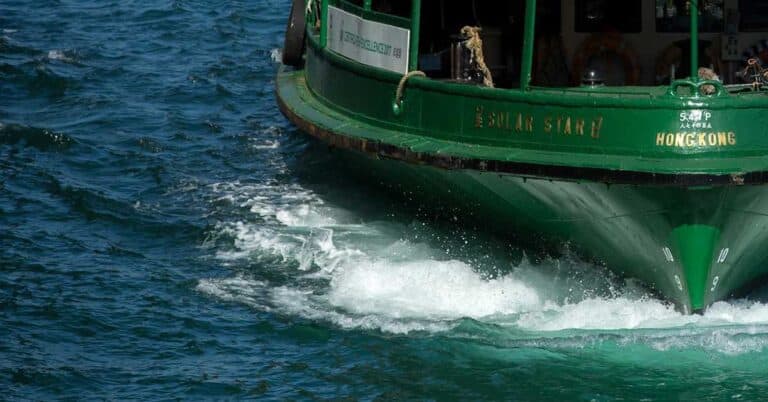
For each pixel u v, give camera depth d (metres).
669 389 44.47
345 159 62.12
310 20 72.12
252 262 56.44
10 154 71.81
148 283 54.34
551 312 50.09
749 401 43.53
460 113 50.69
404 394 44.72
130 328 50.06
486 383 45.25
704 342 47.28
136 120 79.62
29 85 88.06
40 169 69.00
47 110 82.75
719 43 54.66
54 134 73.94
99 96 85.00
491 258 55.09
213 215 62.47
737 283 49.94
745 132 45.91
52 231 60.44
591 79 50.94
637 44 54.62
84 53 96.81
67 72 91.12
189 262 56.81
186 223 61.38
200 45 101.00
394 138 53.06
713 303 49.75
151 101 84.50
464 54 53.47
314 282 53.88
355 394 44.84
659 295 50.03
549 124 47.91
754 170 44.78
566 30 55.06
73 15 110.25
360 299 51.91
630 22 54.59
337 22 60.59
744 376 45.16
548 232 51.03
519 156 48.06
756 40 54.25
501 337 48.22
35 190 65.94
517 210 50.91
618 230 48.53
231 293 53.12
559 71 55.44
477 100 49.91
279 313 50.94
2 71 90.25
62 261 56.75
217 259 56.97
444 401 44.28
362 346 48.03
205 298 52.66
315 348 48.09
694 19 45.88
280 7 115.06
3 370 46.66
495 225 53.31
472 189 51.69
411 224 59.72
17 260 56.59
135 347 48.59
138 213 62.72
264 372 46.47
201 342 48.81
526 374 45.69
